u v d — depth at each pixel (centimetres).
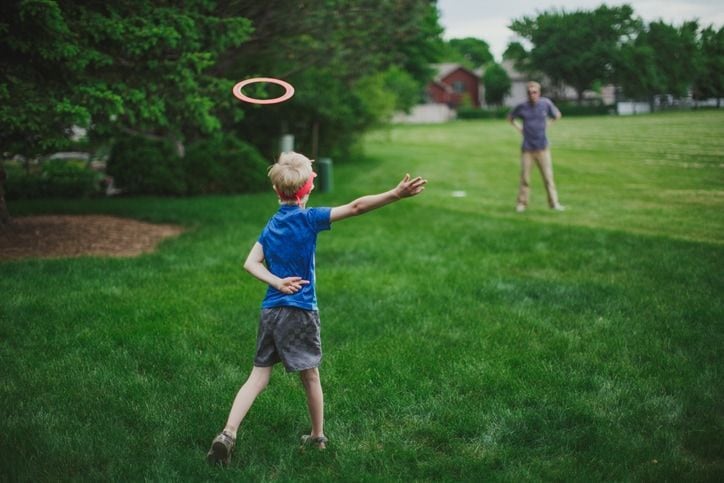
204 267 723
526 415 372
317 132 2144
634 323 534
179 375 435
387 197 306
